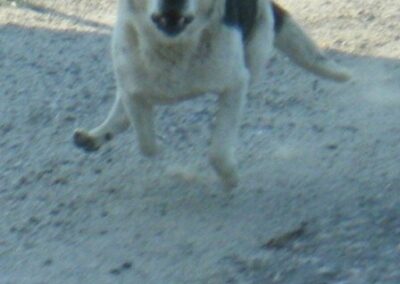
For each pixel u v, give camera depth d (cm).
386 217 1127
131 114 1140
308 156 1307
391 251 1049
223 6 1073
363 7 1873
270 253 1065
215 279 1017
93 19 1819
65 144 1331
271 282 1008
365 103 1477
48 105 1450
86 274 1030
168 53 1070
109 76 1552
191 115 1416
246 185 1221
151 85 1099
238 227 1120
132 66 1096
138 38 1078
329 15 1834
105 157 1290
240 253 1065
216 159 1123
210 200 1181
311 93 1509
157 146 1170
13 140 1345
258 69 1212
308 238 1094
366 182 1229
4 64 1591
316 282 1002
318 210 1158
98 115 1423
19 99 1470
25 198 1190
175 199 1184
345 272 1016
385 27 1778
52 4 1894
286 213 1152
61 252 1073
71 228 1122
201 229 1116
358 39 1722
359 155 1308
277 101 1477
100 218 1142
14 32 1731
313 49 1278
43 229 1120
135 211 1157
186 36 1054
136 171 1255
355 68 1603
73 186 1219
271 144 1341
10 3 1883
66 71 1570
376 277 1002
